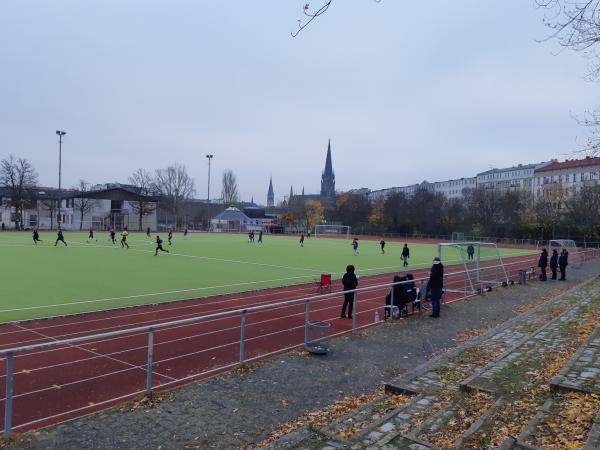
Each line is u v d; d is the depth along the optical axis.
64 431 6.76
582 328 12.55
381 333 13.38
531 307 18.52
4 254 35.94
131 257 36.38
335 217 121.56
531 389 7.45
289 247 55.16
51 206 93.50
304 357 10.84
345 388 8.98
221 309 17.38
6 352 6.36
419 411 7.12
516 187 117.94
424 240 88.81
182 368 10.16
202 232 102.12
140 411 7.56
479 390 7.68
